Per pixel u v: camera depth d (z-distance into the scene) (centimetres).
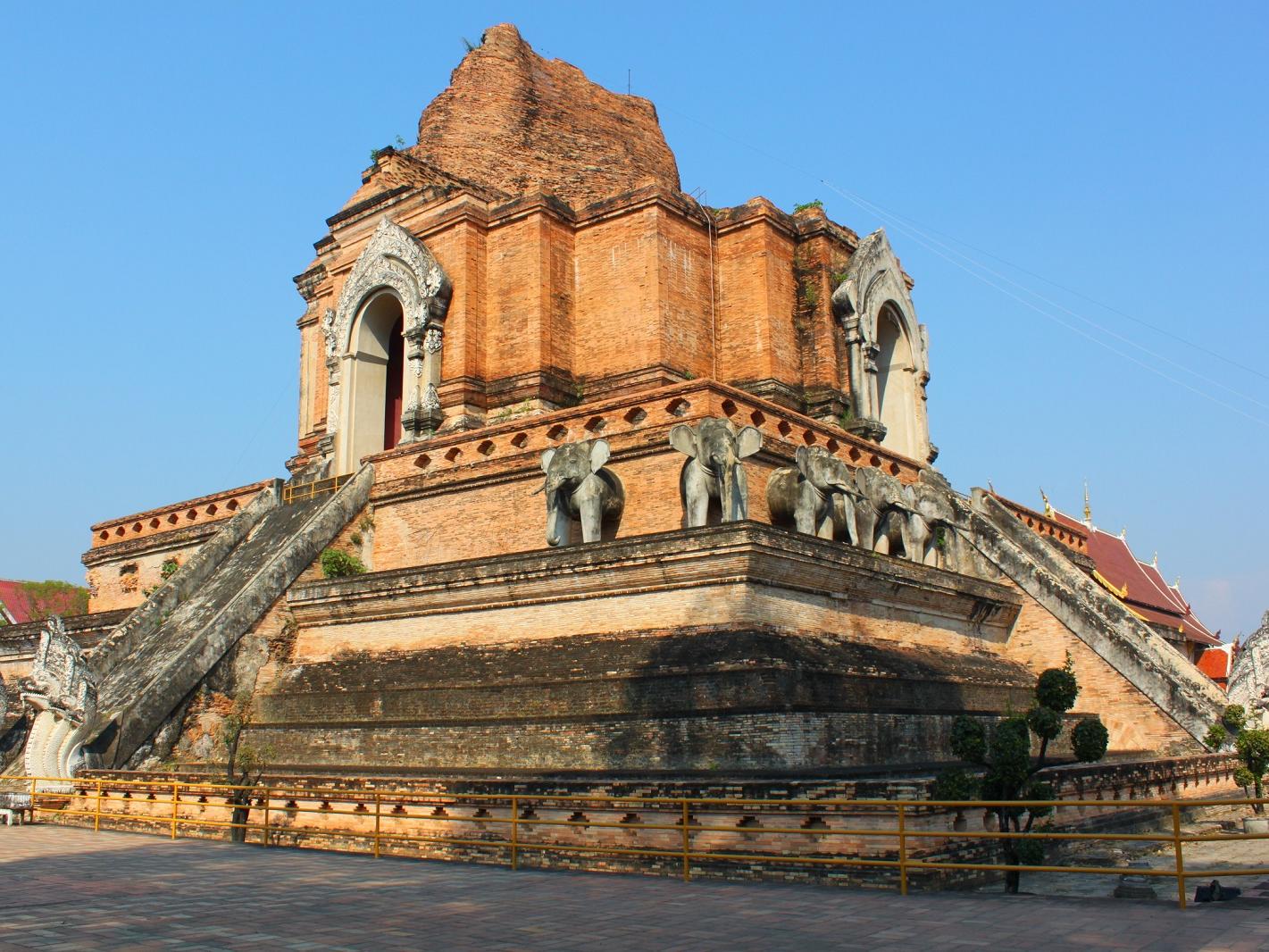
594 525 2445
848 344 3462
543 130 4100
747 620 2002
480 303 3306
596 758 1948
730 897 1391
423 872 1617
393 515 2997
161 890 1467
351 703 2347
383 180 3706
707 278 3394
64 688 2281
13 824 2234
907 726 2092
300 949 1125
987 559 3016
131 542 3772
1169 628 4616
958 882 1508
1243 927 1150
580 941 1150
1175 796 2295
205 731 2444
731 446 2330
